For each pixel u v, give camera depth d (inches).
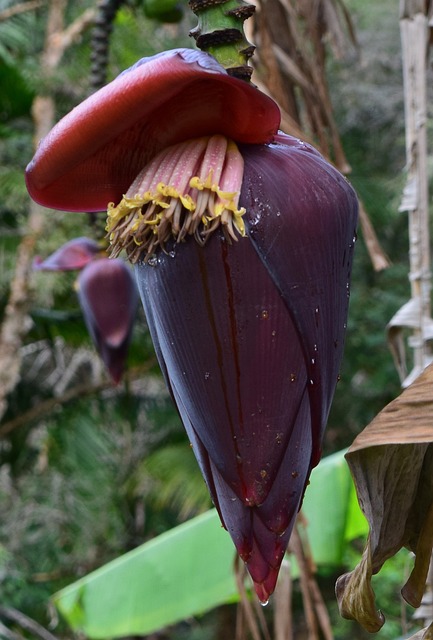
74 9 236.4
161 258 31.2
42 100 194.9
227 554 84.1
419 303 57.1
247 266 30.7
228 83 30.6
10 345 183.5
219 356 30.7
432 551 33.5
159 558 86.0
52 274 185.9
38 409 220.2
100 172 32.7
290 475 30.8
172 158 31.7
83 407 235.0
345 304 31.7
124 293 85.6
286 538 30.8
